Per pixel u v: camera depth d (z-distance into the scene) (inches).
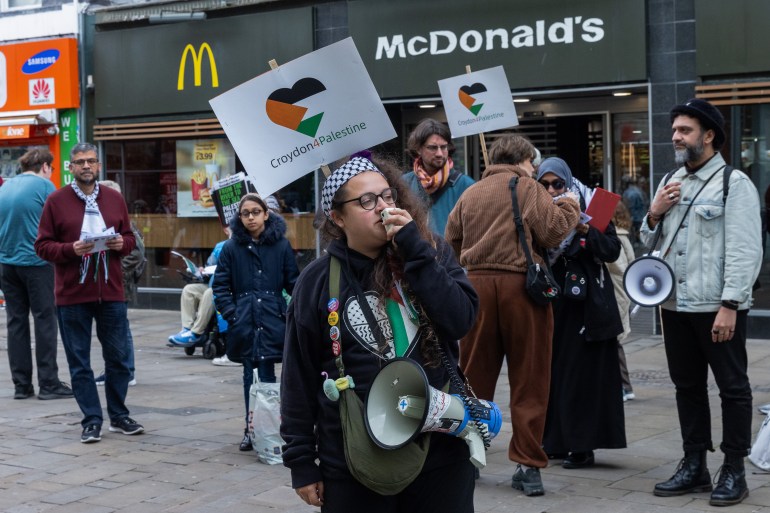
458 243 225.5
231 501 221.9
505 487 224.8
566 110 519.5
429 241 132.6
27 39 635.5
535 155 252.1
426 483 128.0
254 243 262.5
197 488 233.0
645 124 502.0
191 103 585.6
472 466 130.6
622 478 230.5
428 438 124.6
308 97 149.2
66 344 282.2
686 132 207.5
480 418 127.6
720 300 205.2
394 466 122.5
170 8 589.3
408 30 511.8
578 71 472.7
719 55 440.8
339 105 149.2
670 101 454.3
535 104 526.9
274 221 264.2
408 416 122.7
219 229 592.4
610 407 235.1
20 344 346.0
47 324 346.6
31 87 636.1
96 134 621.9
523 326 215.0
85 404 280.4
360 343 126.8
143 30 597.9
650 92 458.3
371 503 127.8
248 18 561.0
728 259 202.4
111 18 609.6
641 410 306.0
